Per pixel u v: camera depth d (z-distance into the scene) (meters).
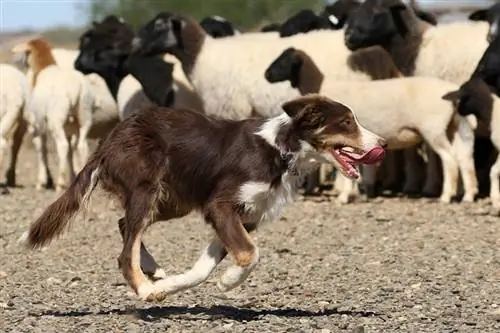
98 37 21.94
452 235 15.15
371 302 10.77
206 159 9.71
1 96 20.45
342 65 19.50
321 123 9.58
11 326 9.62
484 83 17.38
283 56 18.84
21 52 23.23
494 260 13.09
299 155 9.64
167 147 9.82
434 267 12.73
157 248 14.58
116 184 9.91
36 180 24.53
